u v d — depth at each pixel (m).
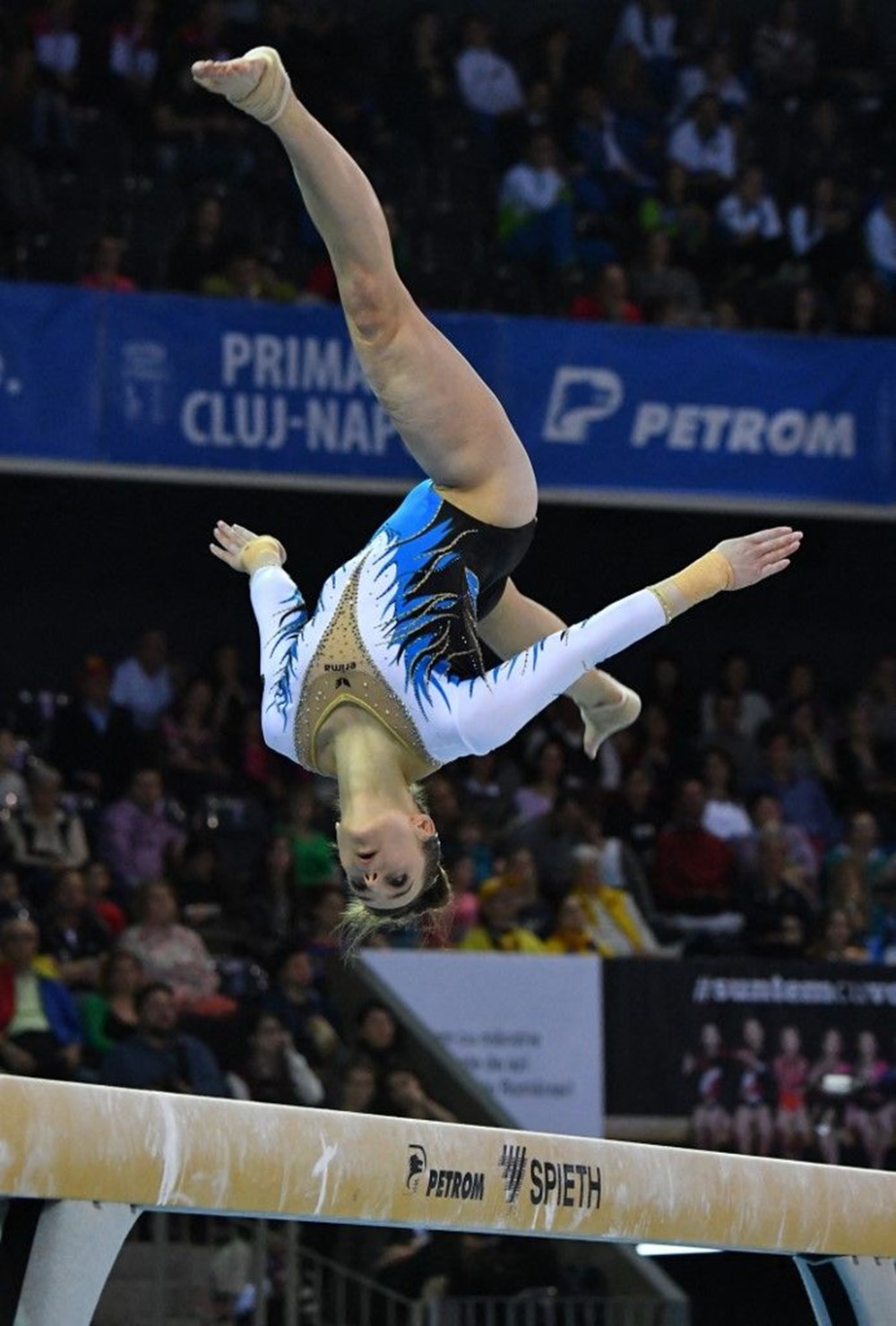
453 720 11.39
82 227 36.81
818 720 38.69
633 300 38.41
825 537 43.59
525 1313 25.33
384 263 11.88
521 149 41.28
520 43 43.81
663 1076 28.97
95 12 41.62
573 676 11.42
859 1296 13.70
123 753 33.94
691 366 34.56
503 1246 27.06
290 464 33.22
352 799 11.42
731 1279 17.61
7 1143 9.45
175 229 37.59
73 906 28.33
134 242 37.19
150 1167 10.02
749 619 43.88
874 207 42.28
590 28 45.84
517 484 12.33
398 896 11.54
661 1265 18.25
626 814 34.56
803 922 32.31
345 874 11.63
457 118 40.91
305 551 41.72
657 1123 28.81
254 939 29.81
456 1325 23.48
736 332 34.81
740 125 42.62
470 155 40.25
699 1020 29.23
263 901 30.45
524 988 28.86
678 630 43.47
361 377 33.66
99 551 41.19
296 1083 26.58
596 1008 28.98
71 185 37.19
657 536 42.84
